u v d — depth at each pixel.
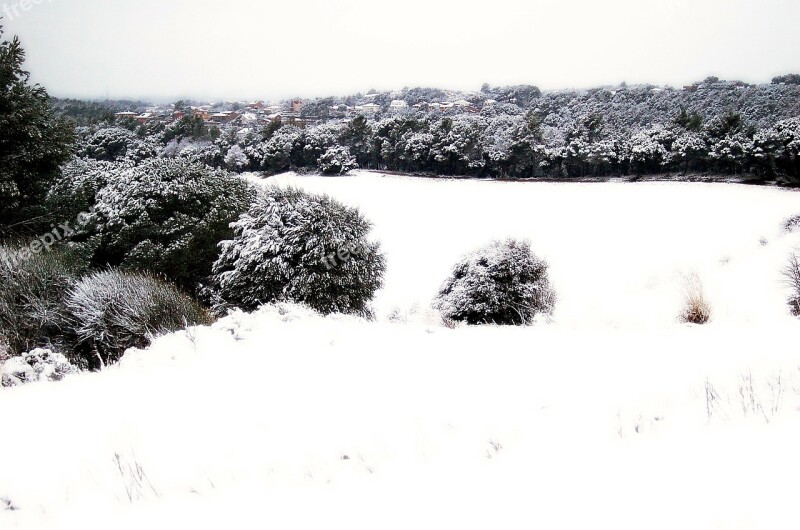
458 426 2.87
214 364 4.42
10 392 4.23
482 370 3.91
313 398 3.55
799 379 2.86
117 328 7.04
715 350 3.82
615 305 12.15
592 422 2.69
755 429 2.28
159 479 2.61
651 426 2.53
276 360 4.42
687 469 2.02
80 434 3.23
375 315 11.16
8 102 11.87
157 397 3.77
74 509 2.40
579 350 4.28
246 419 3.27
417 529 1.86
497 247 11.11
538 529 1.75
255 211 10.66
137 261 11.76
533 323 8.91
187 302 7.91
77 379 4.46
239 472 2.59
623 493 1.91
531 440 2.57
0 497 2.56
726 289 12.02
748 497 1.75
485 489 2.10
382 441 2.78
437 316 10.77
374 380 3.83
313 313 6.38
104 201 13.80
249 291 9.71
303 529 1.96
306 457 2.68
